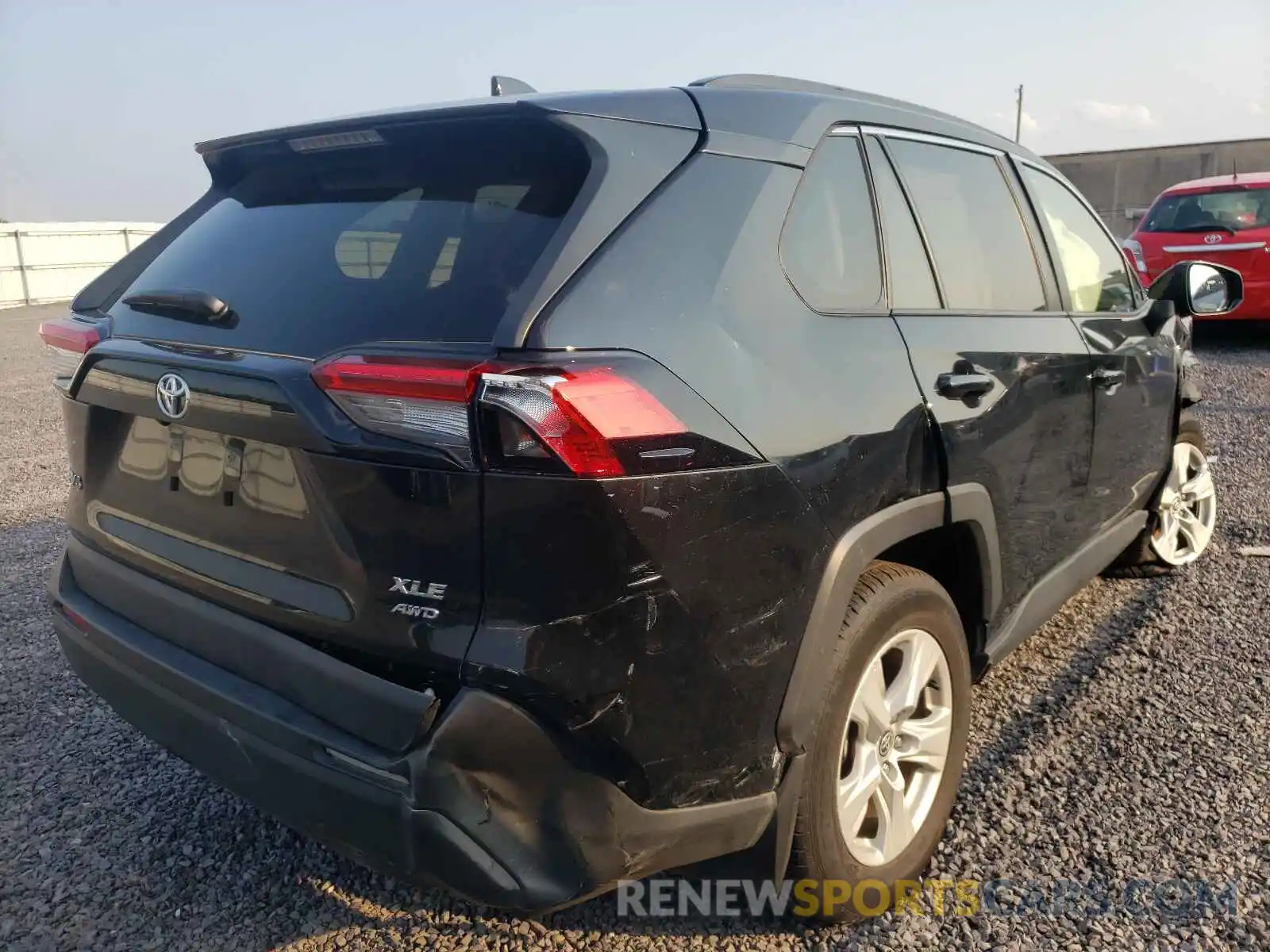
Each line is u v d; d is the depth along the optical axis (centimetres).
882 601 226
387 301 195
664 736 184
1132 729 320
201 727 209
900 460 230
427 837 174
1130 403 360
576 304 177
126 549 238
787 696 203
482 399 164
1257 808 277
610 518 169
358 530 181
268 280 219
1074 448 318
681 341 187
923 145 286
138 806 293
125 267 267
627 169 196
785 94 243
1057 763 302
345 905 251
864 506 219
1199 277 404
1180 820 273
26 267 2339
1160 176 2352
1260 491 559
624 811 182
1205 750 307
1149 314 393
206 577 214
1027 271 318
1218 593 426
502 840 175
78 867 265
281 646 197
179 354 211
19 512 593
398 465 173
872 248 249
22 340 1544
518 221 194
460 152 214
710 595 185
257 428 192
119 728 338
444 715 172
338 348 191
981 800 285
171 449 220
